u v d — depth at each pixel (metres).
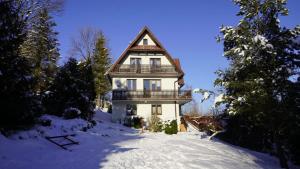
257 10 17.48
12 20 15.42
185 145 18.31
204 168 12.29
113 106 37.12
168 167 12.02
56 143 15.58
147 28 39.44
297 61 17.05
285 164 16.77
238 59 17.95
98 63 51.66
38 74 30.44
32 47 29.47
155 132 30.84
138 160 12.90
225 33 17.95
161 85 38.31
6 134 14.09
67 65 26.02
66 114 22.23
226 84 17.39
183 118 39.50
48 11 29.97
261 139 23.22
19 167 10.73
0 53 14.16
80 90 25.00
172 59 38.75
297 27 17.12
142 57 39.00
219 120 28.62
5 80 14.13
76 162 12.08
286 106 16.23
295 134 16.55
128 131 28.72
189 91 37.88
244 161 16.30
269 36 17.70
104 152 14.65
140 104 37.56
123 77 37.91
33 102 17.02
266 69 17.17
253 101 16.23
